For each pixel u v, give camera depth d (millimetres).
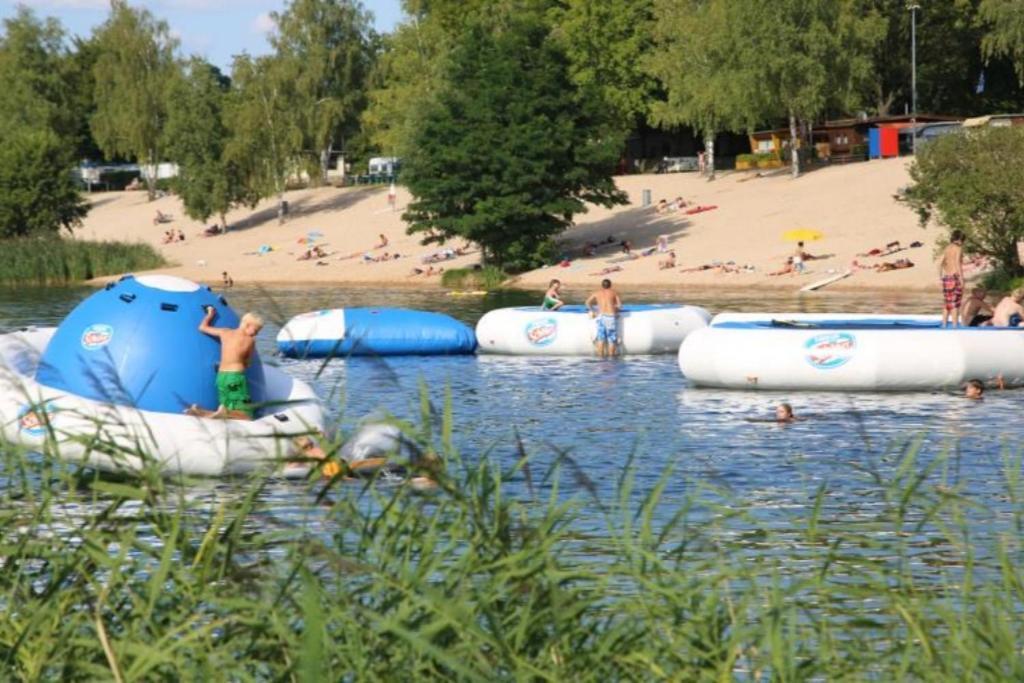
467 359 27453
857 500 12320
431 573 5051
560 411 19188
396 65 76750
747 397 20688
